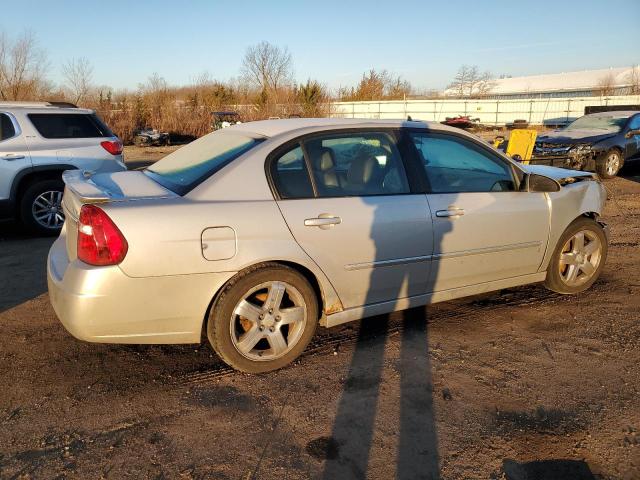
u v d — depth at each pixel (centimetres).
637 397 297
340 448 255
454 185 381
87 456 248
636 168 1304
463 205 372
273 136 332
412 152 366
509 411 286
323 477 236
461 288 391
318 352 351
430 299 379
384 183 352
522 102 4103
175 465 243
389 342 365
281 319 322
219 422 275
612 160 1151
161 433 266
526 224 403
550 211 415
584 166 1133
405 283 361
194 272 290
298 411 285
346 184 340
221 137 376
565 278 444
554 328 387
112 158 709
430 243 360
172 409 286
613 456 250
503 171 408
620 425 272
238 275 304
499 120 4175
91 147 692
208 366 333
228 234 296
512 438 263
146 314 288
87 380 314
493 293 456
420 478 236
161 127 2677
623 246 606
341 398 298
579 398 297
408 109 4144
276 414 282
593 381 315
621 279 491
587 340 367
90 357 342
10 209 653
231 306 304
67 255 322
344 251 330
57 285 293
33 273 515
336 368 331
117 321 284
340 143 345
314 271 323
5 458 245
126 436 263
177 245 284
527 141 1077
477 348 356
